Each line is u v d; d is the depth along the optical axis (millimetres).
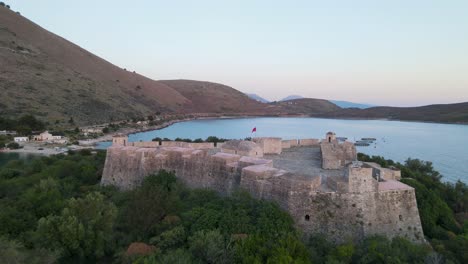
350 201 30906
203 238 27516
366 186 31234
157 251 28328
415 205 33031
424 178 50438
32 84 188375
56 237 31391
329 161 40094
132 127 196875
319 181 32844
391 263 25031
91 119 185875
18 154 111312
